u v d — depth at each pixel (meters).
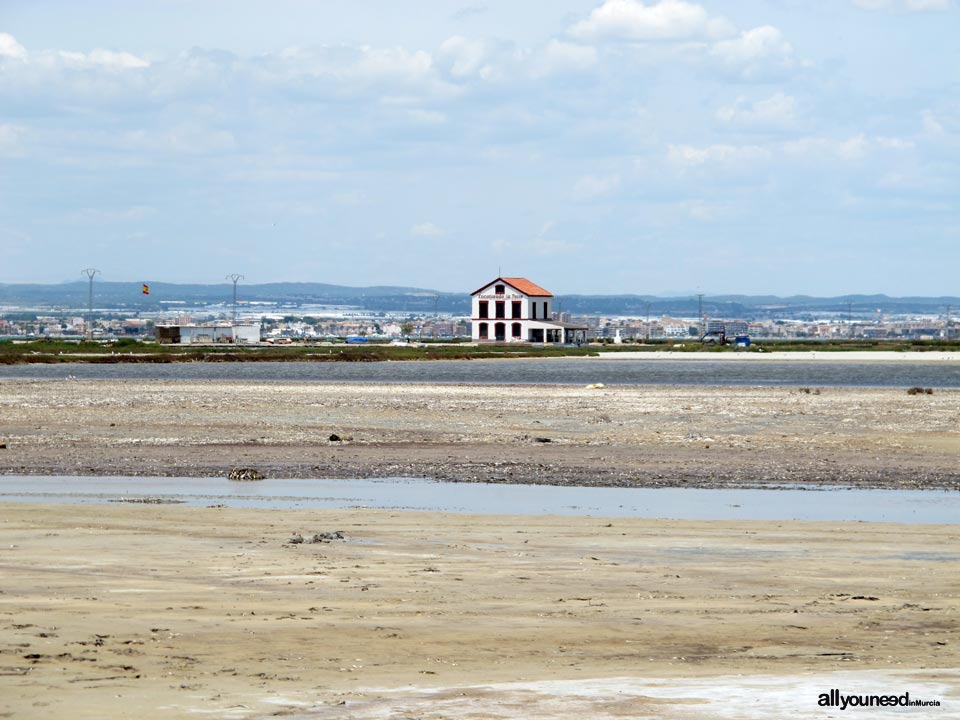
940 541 36.28
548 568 31.08
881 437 76.12
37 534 35.69
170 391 121.12
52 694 18.41
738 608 26.39
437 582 28.89
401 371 189.38
